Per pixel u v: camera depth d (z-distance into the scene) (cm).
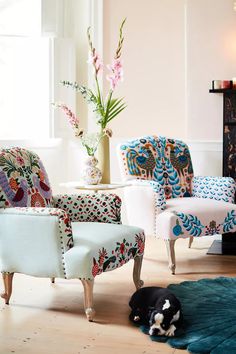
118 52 405
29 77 487
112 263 295
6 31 479
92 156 408
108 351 248
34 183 320
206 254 428
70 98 486
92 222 326
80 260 279
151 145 420
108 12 488
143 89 492
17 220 292
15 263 298
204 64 466
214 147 468
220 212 387
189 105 471
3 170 304
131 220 402
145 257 416
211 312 291
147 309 277
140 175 408
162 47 489
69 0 491
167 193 420
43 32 479
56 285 347
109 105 411
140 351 248
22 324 281
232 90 438
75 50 489
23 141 479
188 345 250
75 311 300
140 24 488
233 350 242
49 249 287
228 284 343
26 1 478
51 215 284
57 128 486
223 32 461
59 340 261
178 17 485
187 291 328
